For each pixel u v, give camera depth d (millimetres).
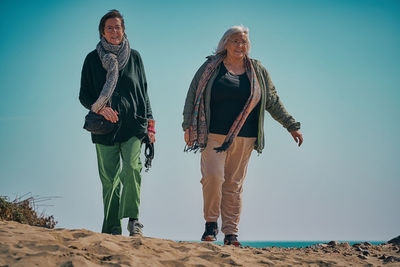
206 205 7582
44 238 5051
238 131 7555
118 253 4910
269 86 8156
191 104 7953
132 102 7266
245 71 8008
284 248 7223
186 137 7953
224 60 7977
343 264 5984
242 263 5336
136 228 6871
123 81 7289
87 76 7453
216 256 5438
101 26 7375
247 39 7902
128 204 6926
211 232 7484
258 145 7781
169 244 5785
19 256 4445
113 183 7234
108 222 7309
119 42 7352
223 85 7688
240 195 7859
